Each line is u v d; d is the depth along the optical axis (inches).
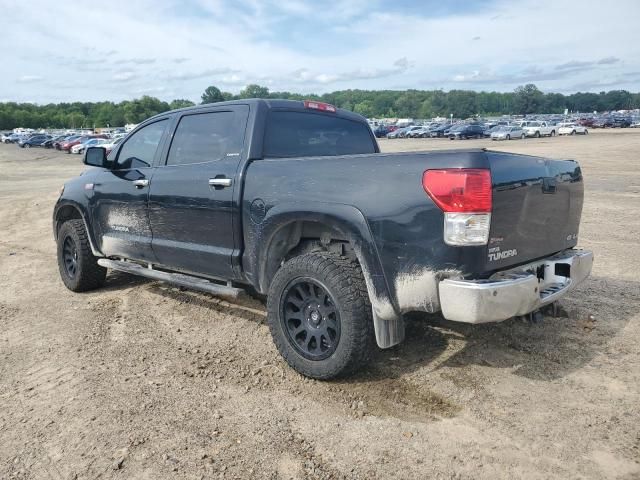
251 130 166.2
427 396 136.9
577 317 186.4
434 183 122.9
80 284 231.0
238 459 113.1
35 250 335.9
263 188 154.5
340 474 107.7
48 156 1819.6
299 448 116.5
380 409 131.4
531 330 176.6
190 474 108.5
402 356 159.8
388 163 131.7
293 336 149.0
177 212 181.5
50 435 123.4
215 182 166.1
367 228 132.0
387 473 107.7
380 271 131.1
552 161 147.3
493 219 124.0
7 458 115.5
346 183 137.6
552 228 147.3
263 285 160.1
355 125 201.6
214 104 181.6
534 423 123.5
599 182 598.5
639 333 172.6
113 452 116.3
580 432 119.6
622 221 365.4
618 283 226.7
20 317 205.0
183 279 185.2
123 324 193.9
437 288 125.2
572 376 145.3
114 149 217.8
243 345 172.7
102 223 215.9
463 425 123.6
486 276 126.1
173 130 191.9
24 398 141.0
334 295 137.0
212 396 139.8
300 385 144.8
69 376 152.9
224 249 168.6
